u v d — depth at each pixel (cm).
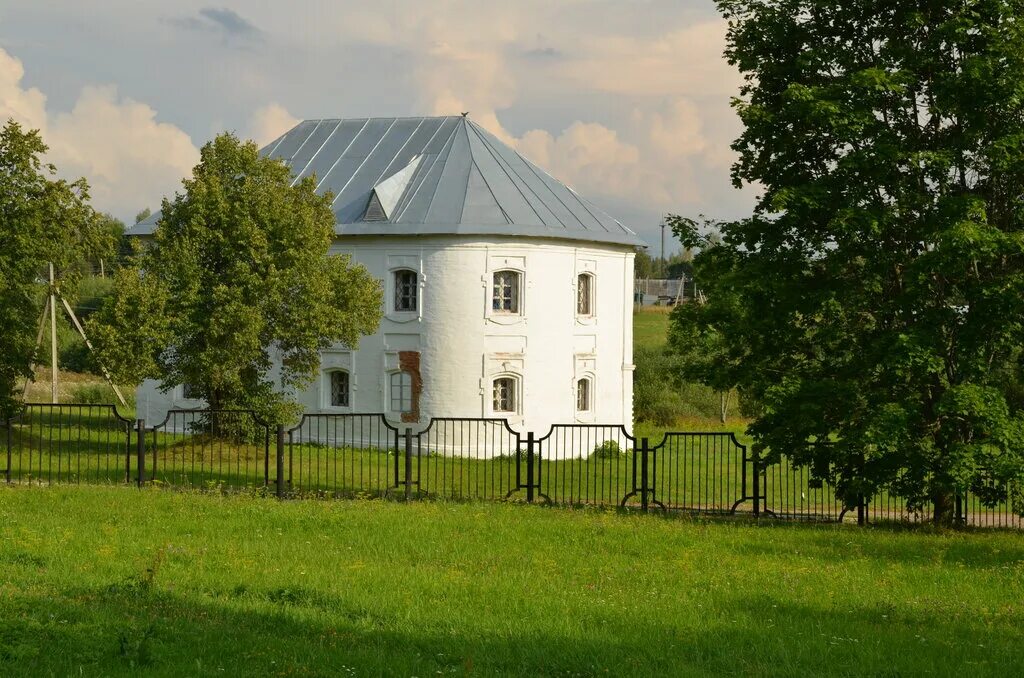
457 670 919
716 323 2141
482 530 1766
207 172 3069
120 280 2897
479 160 3928
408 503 2103
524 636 1060
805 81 2042
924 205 1967
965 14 1891
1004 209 2030
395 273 3712
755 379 2142
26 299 3173
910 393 2016
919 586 1401
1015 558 1661
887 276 2039
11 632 949
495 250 3656
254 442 3083
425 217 3672
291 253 2997
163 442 3350
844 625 1153
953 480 1841
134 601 1130
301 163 4144
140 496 2042
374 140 4184
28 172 3047
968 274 1977
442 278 3650
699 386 5466
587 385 3903
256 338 2920
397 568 1416
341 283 3125
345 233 3678
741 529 1908
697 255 2184
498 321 3659
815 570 1488
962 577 1477
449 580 1327
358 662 929
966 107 1886
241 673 877
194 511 1866
